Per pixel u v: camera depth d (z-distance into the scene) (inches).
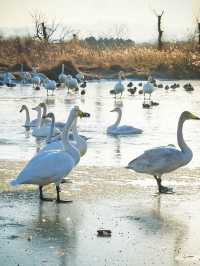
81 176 646.5
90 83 2346.2
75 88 1942.7
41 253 415.2
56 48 2861.7
